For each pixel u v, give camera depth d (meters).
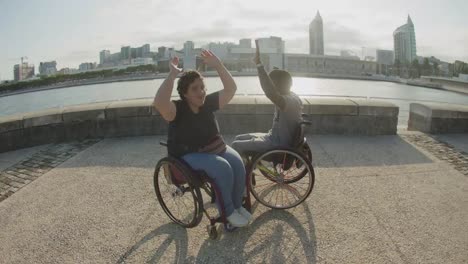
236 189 3.16
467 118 7.11
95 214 3.67
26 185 4.57
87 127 6.91
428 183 4.38
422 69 176.88
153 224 3.43
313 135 6.88
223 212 2.98
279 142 3.56
